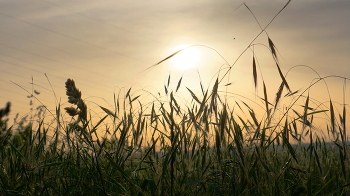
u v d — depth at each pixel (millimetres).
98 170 2244
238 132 2354
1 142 2584
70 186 2379
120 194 2127
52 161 2465
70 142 2492
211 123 2314
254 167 2268
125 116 2602
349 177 2635
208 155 2543
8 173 2520
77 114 2270
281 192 2385
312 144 2506
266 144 2557
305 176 2588
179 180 2385
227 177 2445
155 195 2148
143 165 2646
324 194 2480
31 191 2385
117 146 2484
